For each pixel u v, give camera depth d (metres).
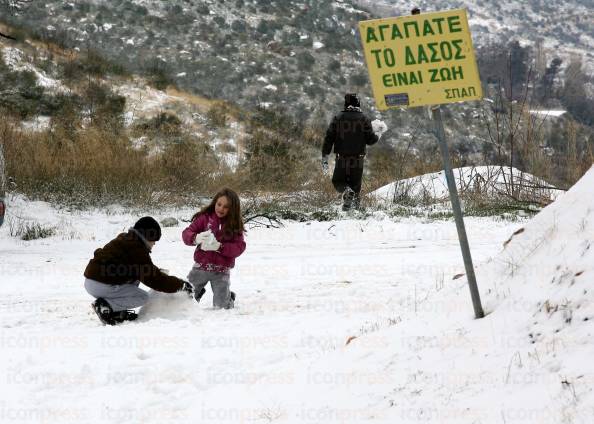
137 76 38.06
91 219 14.68
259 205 15.95
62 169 16.56
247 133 32.12
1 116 22.81
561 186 15.88
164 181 17.19
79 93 31.75
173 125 29.72
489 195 16.16
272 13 80.94
